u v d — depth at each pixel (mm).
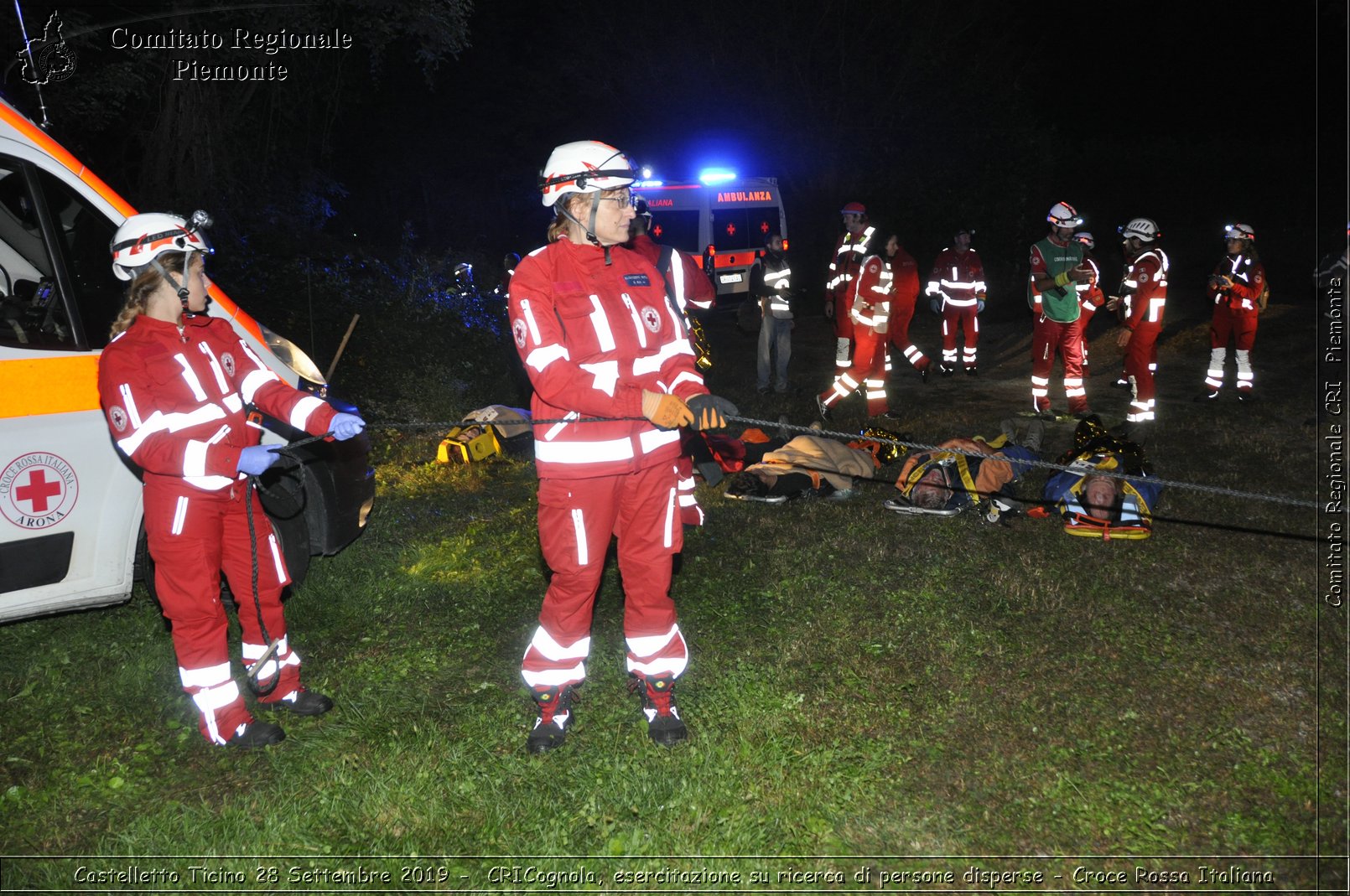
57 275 4590
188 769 4113
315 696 4496
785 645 5043
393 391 10328
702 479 7820
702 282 6125
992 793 3826
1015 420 8148
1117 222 28297
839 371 11078
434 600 5684
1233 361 12719
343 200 26219
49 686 4730
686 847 3562
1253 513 6816
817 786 3877
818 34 25219
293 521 5484
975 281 12797
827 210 25906
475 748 4180
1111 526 6438
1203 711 4340
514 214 31672
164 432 3760
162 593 3996
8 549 4445
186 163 13430
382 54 13695
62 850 3645
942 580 5824
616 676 4758
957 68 25484
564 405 3701
